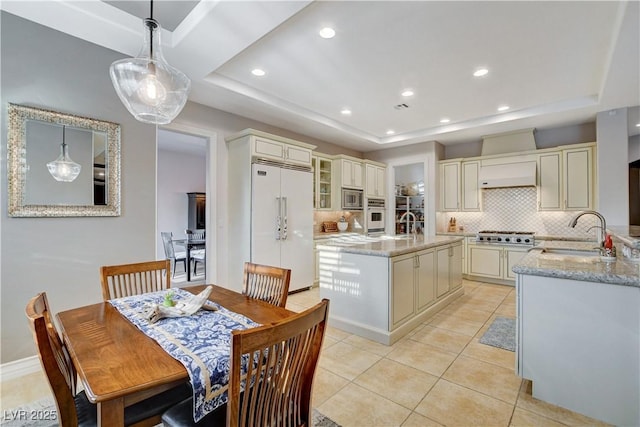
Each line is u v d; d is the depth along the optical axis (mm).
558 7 2199
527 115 4332
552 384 1887
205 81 3246
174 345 1188
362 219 6207
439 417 1788
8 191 2221
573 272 1795
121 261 2768
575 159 4633
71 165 2502
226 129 4250
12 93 2234
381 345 2760
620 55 2607
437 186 5902
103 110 2676
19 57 2266
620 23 2205
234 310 1628
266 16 2176
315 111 4520
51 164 2406
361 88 3664
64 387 1066
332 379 2197
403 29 2480
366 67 3131
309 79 3436
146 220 2932
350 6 2207
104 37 2523
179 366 1035
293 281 4520
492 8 2217
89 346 1181
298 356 1087
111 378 954
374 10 2250
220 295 1931
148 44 1732
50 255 2408
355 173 6000
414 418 1779
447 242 3906
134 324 1411
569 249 3020
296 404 1146
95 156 2633
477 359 2486
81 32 2455
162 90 1724
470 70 3180
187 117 3820
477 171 5551
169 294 1655
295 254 4547
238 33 2381
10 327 2230
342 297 3164
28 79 2303
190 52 2658
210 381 1023
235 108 4090
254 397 969
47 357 1034
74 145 2521
